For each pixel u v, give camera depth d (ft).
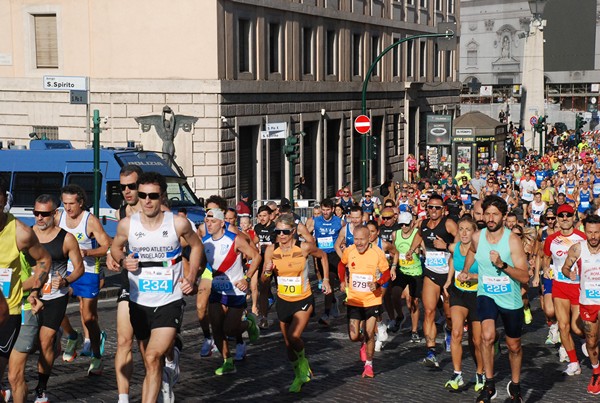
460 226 35.73
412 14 190.70
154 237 27.30
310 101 140.26
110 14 114.52
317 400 35.06
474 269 35.42
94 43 115.55
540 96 260.83
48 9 117.39
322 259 39.34
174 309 27.61
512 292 33.22
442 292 43.21
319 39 143.23
